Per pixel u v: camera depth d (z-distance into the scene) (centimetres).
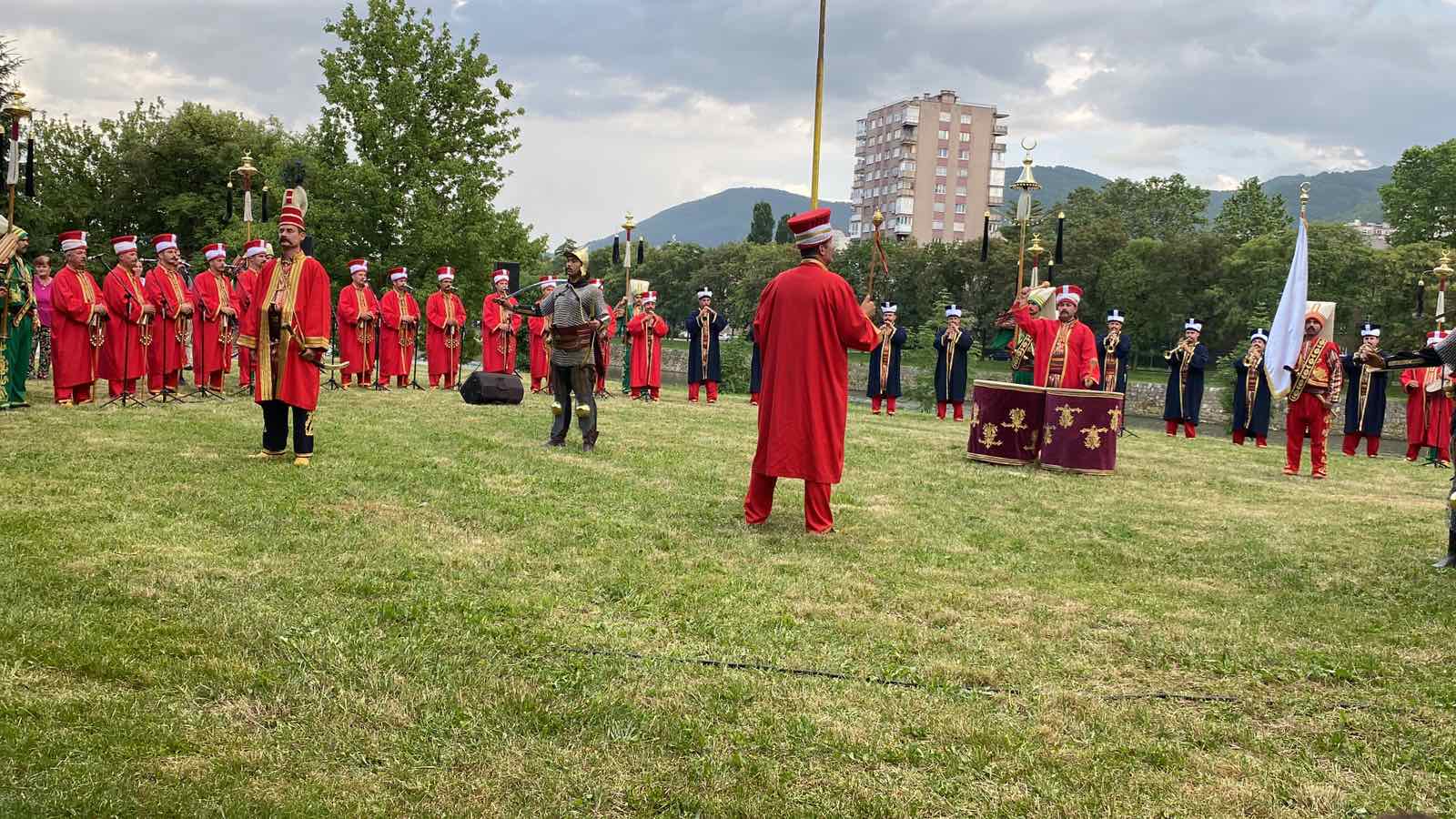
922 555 684
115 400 1327
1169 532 809
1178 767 372
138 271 1361
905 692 434
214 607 493
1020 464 1166
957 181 13538
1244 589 635
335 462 903
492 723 385
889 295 6731
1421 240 6394
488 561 610
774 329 743
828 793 344
